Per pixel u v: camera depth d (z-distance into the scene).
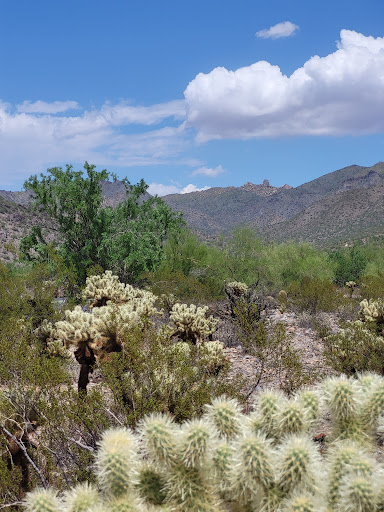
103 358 5.93
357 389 3.19
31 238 19.25
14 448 4.59
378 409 3.11
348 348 7.66
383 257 42.44
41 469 4.46
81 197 19.34
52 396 4.97
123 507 2.56
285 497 2.61
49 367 5.37
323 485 2.62
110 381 5.16
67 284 13.49
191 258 22.81
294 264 30.06
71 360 7.87
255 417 3.19
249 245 28.38
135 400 5.17
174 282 17.09
